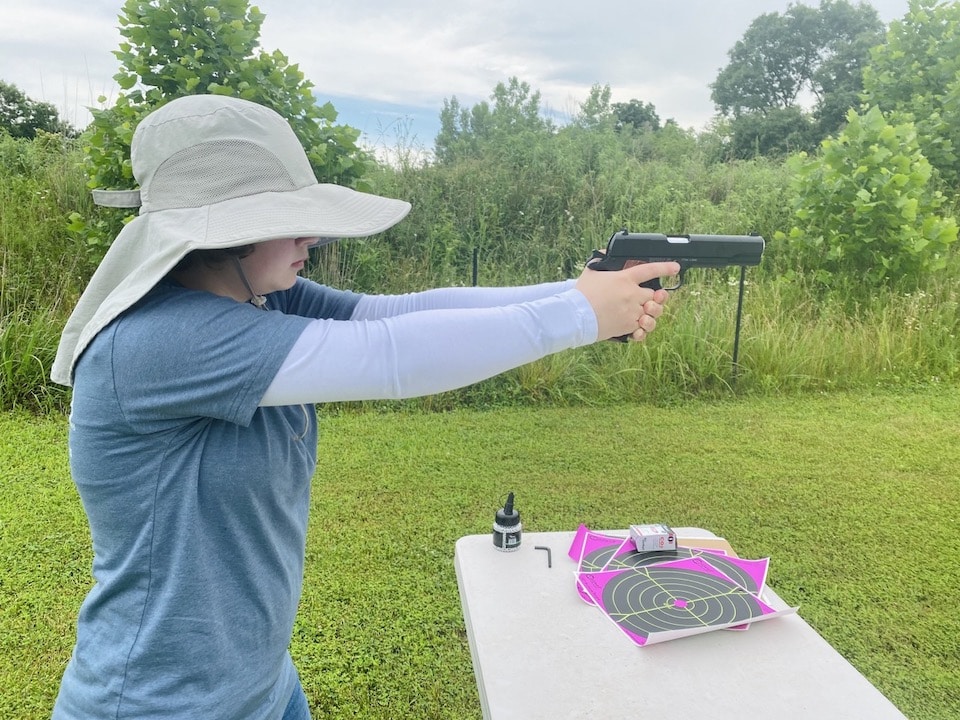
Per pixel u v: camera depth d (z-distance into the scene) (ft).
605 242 21.62
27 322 16.29
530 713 3.76
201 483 3.20
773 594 4.96
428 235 21.20
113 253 3.32
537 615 4.63
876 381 18.02
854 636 8.57
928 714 7.35
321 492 12.13
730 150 35.65
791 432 15.06
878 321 19.53
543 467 13.26
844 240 20.38
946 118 26.13
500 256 21.86
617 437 14.78
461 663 8.04
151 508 3.16
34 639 8.35
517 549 5.51
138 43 15.67
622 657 4.21
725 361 17.84
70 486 12.09
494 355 3.09
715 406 16.71
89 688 3.31
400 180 22.45
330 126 17.25
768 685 3.99
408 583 9.54
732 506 11.82
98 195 3.47
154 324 2.96
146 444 3.11
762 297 19.90
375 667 7.97
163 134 3.19
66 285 17.85
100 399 3.06
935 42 27.40
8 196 20.06
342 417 15.62
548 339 3.22
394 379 2.98
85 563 9.87
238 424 3.04
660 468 13.26
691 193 24.91
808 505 11.86
